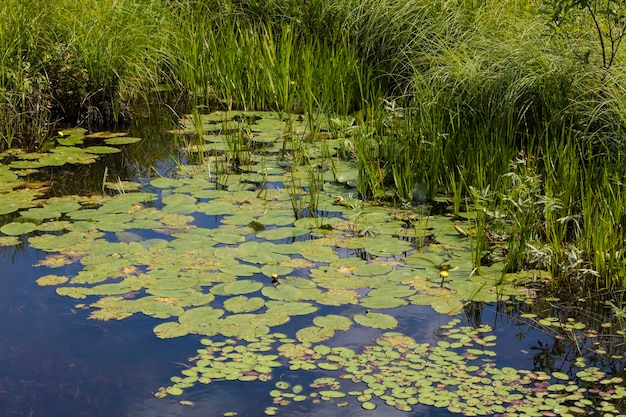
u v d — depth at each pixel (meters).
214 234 4.59
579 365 3.45
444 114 5.98
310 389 3.21
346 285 4.02
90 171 5.72
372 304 3.84
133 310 3.74
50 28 6.99
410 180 5.37
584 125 5.44
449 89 6.23
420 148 5.63
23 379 3.26
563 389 3.25
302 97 7.16
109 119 6.93
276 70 7.51
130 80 7.35
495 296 4.00
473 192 4.82
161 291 3.90
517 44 6.23
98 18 7.16
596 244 4.32
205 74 7.85
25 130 6.57
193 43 7.98
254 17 8.55
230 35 8.10
